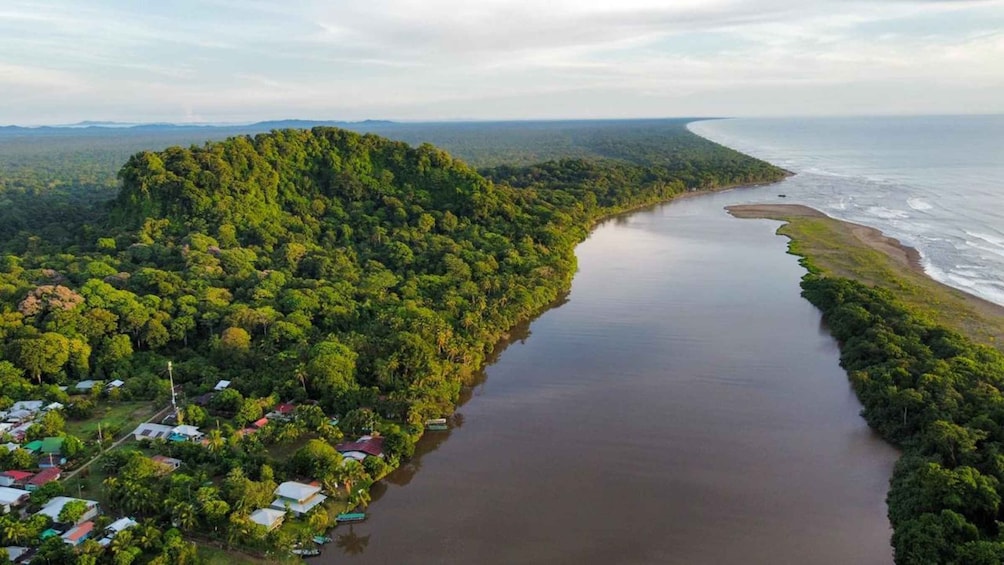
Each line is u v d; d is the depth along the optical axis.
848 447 83.88
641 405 96.38
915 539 59.75
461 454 84.62
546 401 98.62
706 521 70.19
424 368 99.56
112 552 61.75
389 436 83.12
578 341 121.94
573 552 65.81
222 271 133.75
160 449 80.44
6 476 75.00
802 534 67.81
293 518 70.75
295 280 133.38
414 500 75.00
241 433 84.31
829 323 124.19
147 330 108.44
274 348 106.00
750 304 139.88
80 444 81.06
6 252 149.75
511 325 127.81
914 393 84.31
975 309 129.25
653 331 125.81
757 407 94.81
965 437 72.31
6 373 94.81
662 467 80.31
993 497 62.09
